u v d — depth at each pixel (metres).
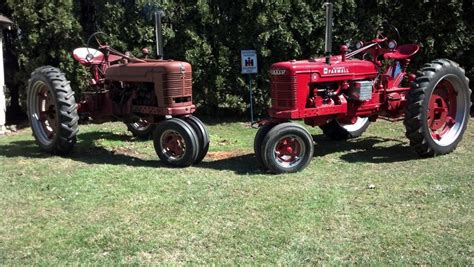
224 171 5.91
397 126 8.51
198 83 9.55
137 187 5.25
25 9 9.13
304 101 6.04
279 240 3.92
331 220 4.29
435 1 9.12
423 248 3.76
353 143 7.39
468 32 9.24
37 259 3.70
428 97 6.16
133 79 6.74
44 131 7.12
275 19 9.06
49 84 6.69
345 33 9.28
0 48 8.73
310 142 5.84
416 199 4.76
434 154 6.35
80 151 7.18
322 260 3.62
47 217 4.48
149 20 9.39
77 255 3.75
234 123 9.42
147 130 7.94
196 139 6.13
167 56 9.57
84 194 5.06
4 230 4.21
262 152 5.71
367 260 3.60
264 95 9.51
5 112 9.60
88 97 7.27
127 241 3.95
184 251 3.78
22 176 5.80
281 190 5.09
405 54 6.81
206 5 9.27
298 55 9.33
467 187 5.06
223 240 3.94
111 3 9.52
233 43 9.43
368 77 6.60
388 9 9.34
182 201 4.79
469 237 3.92
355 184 5.28
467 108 6.68
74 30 9.41
